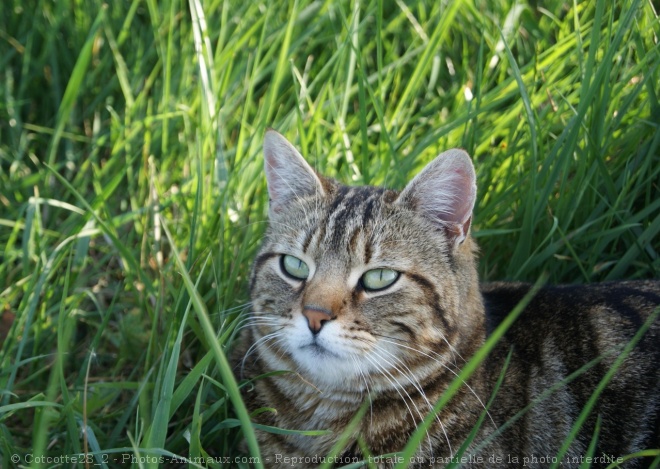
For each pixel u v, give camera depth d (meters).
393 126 0.84
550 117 0.80
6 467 0.67
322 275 0.66
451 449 0.66
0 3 0.96
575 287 0.72
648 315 0.70
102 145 0.91
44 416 0.63
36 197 0.79
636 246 0.77
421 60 0.83
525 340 0.69
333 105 0.83
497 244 0.80
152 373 0.73
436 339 0.66
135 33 0.94
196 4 0.81
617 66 0.79
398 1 0.92
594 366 0.68
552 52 0.83
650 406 0.68
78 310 0.80
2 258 0.84
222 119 0.85
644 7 0.80
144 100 0.90
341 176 0.83
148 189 0.85
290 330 0.66
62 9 0.93
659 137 0.77
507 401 0.67
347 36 0.81
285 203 0.70
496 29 0.87
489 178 0.80
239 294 0.76
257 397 0.69
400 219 0.67
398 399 0.67
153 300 0.78
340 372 0.66
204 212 0.79
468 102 0.80
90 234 0.77
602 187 0.79
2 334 0.77
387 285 0.66
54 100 0.94
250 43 0.90
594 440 0.62
